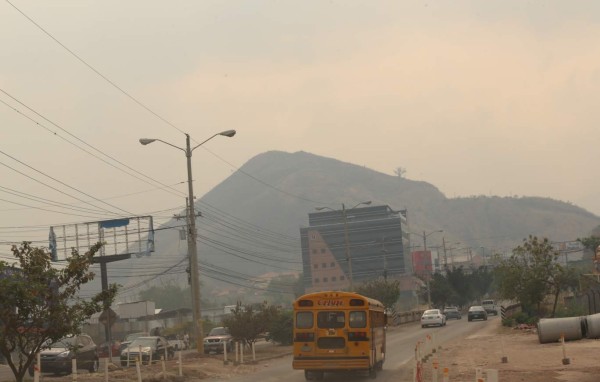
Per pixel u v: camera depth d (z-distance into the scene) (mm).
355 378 27328
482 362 30688
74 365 22625
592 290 54531
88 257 19719
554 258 56125
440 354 36531
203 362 36125
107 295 20062
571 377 23859
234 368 33688
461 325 73438
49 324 18891
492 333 54062
